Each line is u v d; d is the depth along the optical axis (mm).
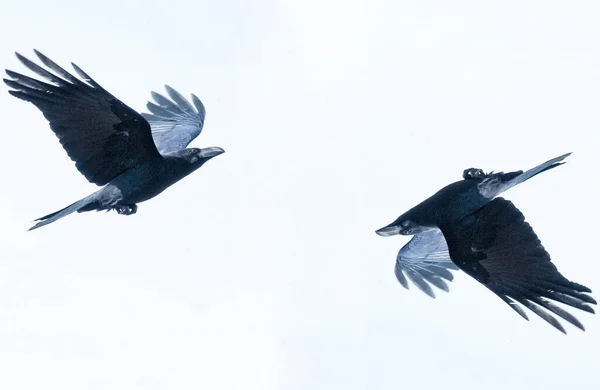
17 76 15094
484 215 14586
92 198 16047
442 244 17750
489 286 14172
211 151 16641
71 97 15305
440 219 14789
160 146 18781
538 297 13945
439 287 17500
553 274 13969
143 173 16172
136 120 15641
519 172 14797
